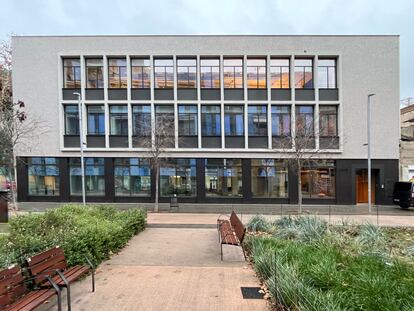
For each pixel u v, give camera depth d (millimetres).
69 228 6945
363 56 22781
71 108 23484
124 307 4633
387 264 5414
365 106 22719
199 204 22328
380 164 22688
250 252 7574
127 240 9188
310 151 20562
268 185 22875
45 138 23188
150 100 22969
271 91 22938
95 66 23438
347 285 4391
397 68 22812
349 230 9281
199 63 22938
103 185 23250
